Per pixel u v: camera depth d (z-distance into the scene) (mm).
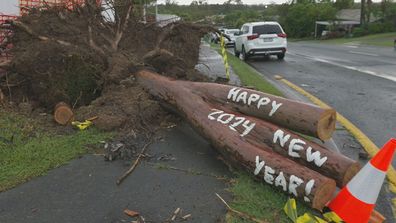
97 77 6941
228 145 4430
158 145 5254
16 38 7539
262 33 18688
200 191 4008
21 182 4199
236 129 4613
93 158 4805
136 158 4812
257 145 4324
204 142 5391
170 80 6234
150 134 5625
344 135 6238
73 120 5906
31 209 3709
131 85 6785
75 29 7992
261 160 4012
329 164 3879
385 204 4051
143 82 6641
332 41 51406
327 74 13336
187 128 5941
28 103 6555
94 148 5078
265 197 3844
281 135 4285
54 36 7711
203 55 14180
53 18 8125
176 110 5902
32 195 3955
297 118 4457
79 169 4508
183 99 5621
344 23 70438
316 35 72500
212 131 4781
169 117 6203
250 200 3789
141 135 5559
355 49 27578
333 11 78062
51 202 3828
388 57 19781
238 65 13812
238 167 4387
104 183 4188
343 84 11141
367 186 3434
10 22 7262
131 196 3924
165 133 5715
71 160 4738
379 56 20469
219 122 4828
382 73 13328
